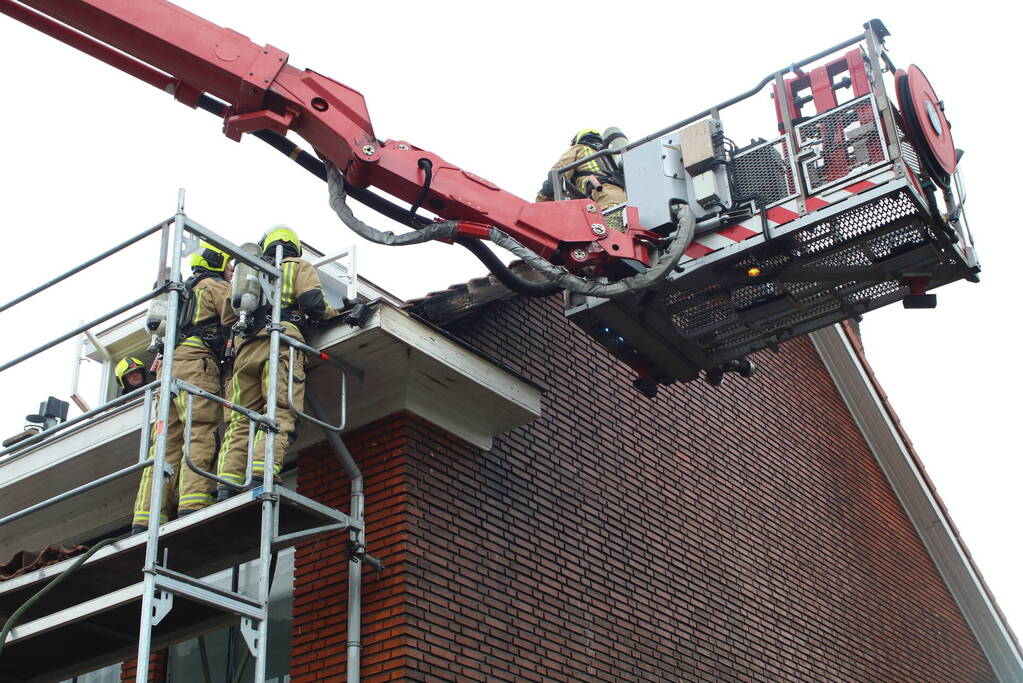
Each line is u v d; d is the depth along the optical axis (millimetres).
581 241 8594
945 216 8523
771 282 8789
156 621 6680
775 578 12812
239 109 8320
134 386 10680
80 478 10094
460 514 9352
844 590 13914
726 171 8617
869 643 13859
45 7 8070
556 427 10789
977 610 16391
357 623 8570
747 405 13852
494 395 9523
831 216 8133
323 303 8586
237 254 8070
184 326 8766
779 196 8477
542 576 9828
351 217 8359
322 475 9414
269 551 7324
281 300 8492
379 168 8383
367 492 9133
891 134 8039
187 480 8141
